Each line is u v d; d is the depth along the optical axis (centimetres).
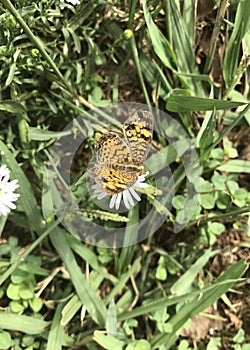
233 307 19
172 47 18
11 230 18
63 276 18
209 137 18
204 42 18
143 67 18
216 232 18
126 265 18
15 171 17
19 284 17
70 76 18
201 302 17
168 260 18
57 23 16
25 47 16
